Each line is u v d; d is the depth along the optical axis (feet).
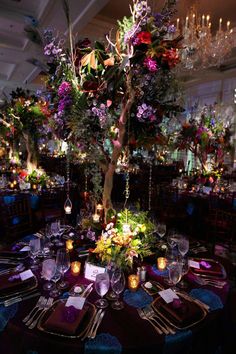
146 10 4.69
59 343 3.48
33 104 13.42
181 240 6.04
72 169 18.03
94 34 18.06
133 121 5.48
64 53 5.61
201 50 17.75
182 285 4.91
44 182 14.48
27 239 6.82
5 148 25.07
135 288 4.73
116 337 3.60
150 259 5.83
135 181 19.21
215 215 10.75
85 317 3.95
